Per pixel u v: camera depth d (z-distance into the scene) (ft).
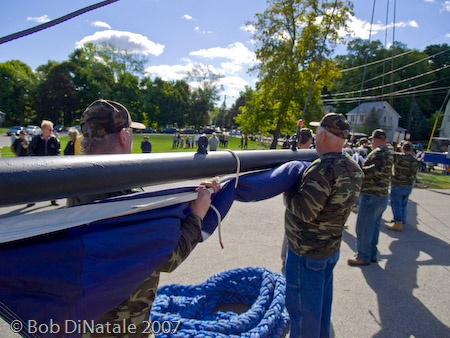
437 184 40.37
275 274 9.92
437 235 17.97
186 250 3.52
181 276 10.97
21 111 195.31
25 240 2.63
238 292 9.55
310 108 76.02
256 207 21.27
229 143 119.75
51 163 2.48
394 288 11.12
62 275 2.58
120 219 3.14
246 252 13.35
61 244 2.64
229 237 15.12
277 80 74.18
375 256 13.34
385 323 9.01
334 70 73.87
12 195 2.22
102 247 2.81
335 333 8.45
